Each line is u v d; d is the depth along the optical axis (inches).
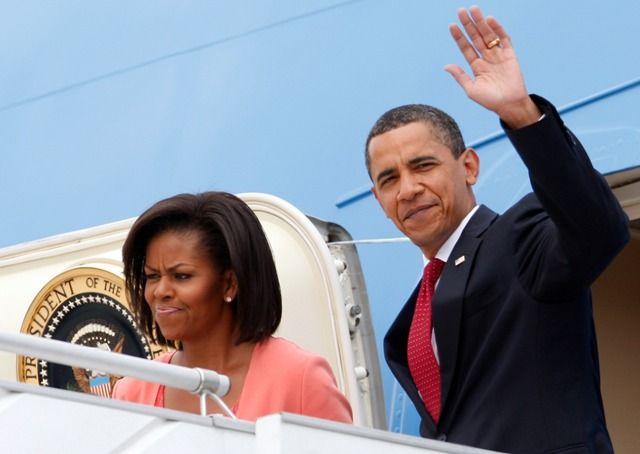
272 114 1093.8
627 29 977.5
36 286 882.8
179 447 431.2
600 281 1131.9
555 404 572.4
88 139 1179.9
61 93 1207.6
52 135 1198.3
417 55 1049.5
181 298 563.8
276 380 549.6
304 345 770.8
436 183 626.2
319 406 546.3
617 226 557.6
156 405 565.0
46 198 1182.3
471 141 1011.3
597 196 555.5
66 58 1218.6
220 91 1127.0
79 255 877.8
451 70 584.7
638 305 1130.0
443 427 595.8
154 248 570.3
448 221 626.8
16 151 1211.2
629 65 970.1
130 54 1184.2
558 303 578.2
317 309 772.0
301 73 1091.3
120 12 1202.6
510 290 587.8
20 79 1234.6
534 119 570.9
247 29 1130.0
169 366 452.8
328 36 1090.1
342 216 1029.2
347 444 447.8
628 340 1127.0
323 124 1066.1
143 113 1159.0
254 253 566.6
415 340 619.5
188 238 566.6
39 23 1245.1
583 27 994.7
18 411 409.7
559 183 552.7
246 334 561.6
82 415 420.2
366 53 1071.0
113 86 1182.9
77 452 416.2
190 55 1152.2
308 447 436.8
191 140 1127.0
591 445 566.6
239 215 571.8
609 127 964.0
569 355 578.9
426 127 634.8
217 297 568.7
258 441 434.6
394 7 1071.0
